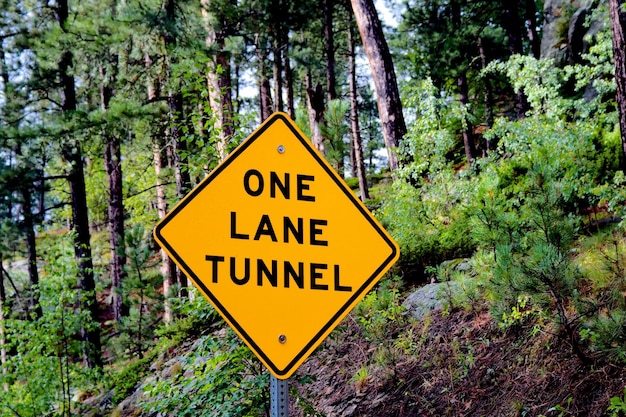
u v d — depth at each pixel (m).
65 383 10.10
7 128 14.41
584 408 4.84
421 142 9.73
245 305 3.46
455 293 7.40
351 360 7.59
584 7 18.95
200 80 6.59
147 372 11.52
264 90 25.86
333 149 15.29
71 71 16.25
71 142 14.71
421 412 6.04
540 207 5.44
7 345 9.61
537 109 10.80
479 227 5.93
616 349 4.68
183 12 16.05
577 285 5.89
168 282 17.66
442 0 25.36
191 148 6.71
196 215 3.49
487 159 9.58
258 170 3.63
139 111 14.11
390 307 7.68
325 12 26.55
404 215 8.97
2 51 20.23
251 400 5.37
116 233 23.00
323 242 3.64
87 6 18.14
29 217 17.00
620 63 9.10
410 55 25.45
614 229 7.47
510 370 5.79
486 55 26.94
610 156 9.62
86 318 10.15
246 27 21.47
